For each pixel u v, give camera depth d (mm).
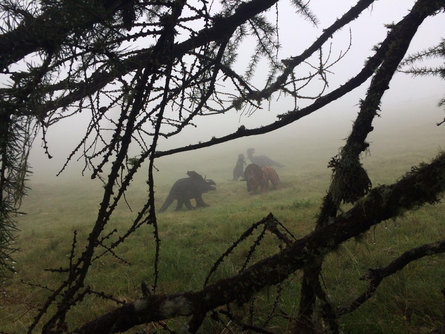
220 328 2930
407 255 1908
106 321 1065
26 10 1013
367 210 1053
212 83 1761
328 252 1089
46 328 924
